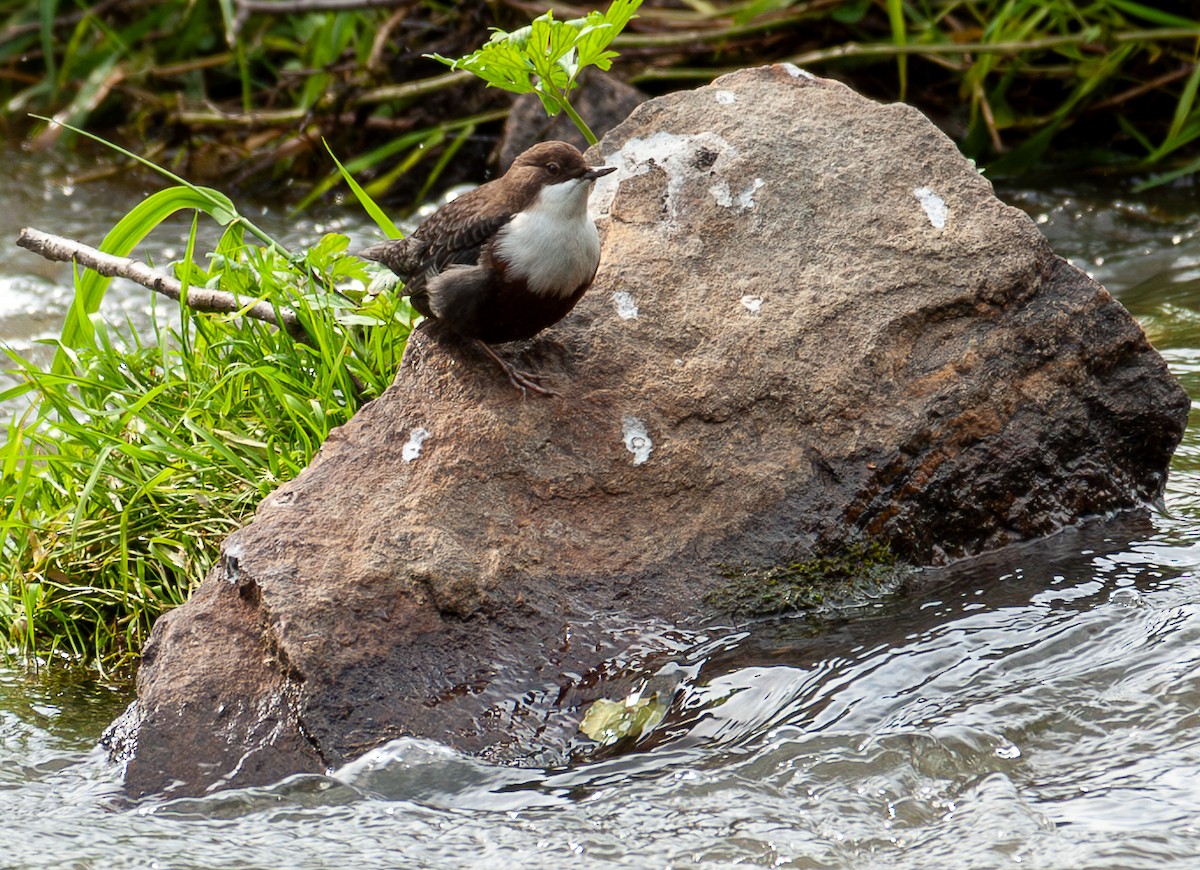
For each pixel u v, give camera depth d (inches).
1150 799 236.2
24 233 367.2
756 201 333.4
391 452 296.2
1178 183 634.2
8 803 254.4
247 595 275.0
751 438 303.7
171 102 733.9
